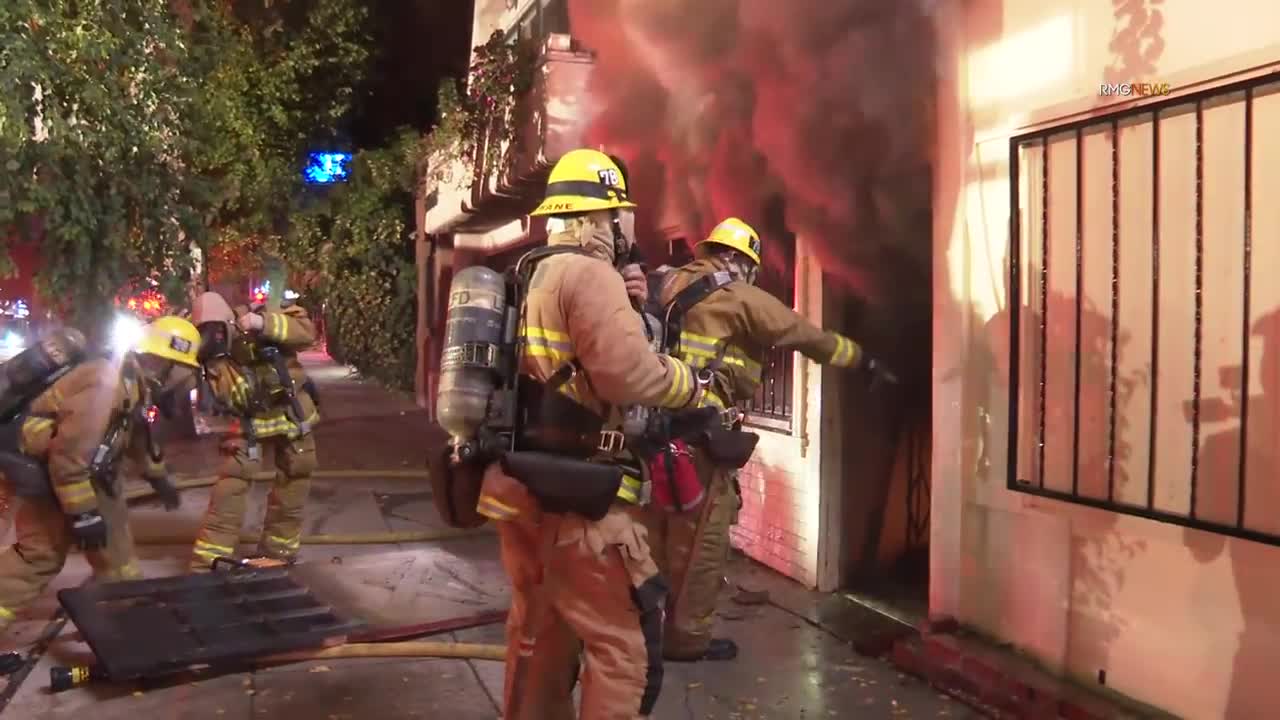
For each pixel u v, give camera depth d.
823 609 5.27
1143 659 3.59
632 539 2.95
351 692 4.24
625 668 2.92
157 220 7.93
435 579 5.74
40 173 7.07
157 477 5.52
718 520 4.43
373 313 19.23
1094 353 3.80
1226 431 3.33
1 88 6.66
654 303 4.20
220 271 14.88
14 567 4.64
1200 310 3.40
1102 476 3.79
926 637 4.39
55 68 7.00
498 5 10.87
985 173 4.25
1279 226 3.15
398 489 8.98
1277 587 3.16
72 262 7.41
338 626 4.75
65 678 4.24
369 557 6.18
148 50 7.93
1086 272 3.83
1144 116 3.57
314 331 6.37
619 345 2.83
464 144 9.95
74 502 4.56
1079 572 3.85
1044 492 3.97
